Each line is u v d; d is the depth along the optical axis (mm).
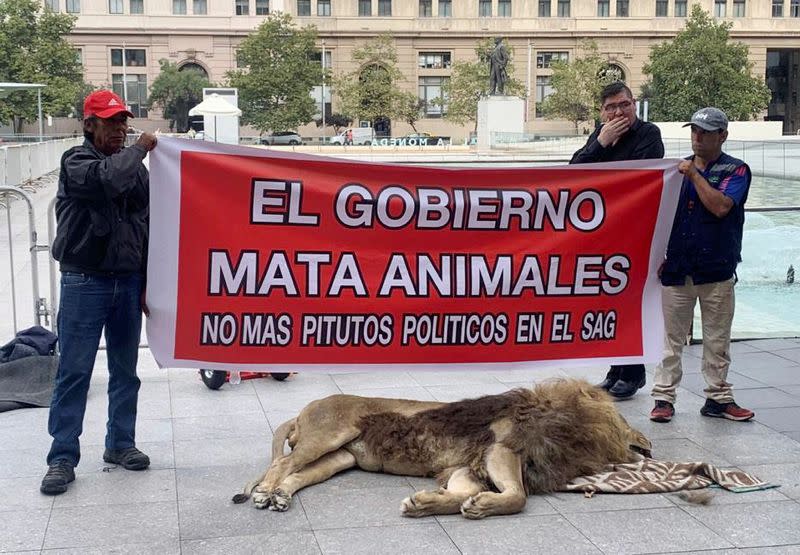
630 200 5090
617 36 64500
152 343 4660
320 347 4816
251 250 4676
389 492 4410
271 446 5109
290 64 54656
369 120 58500
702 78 53094
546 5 64688
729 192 5348
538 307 5051
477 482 4305
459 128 64688
